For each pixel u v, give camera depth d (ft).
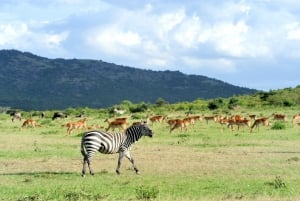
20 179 75.92
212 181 72.74
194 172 81.97
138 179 75.41
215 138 145.07
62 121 280.10
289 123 210.59
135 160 97.40
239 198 59.67
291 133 160.15
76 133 179.22
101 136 80.43
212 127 198.70
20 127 218.59
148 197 60.49
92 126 202.08
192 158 99.45
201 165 89.71
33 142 137.90
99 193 63.05
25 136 161.58
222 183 70.90
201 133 167.12
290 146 121.29
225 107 370.73
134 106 404.36
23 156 104.12
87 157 79.71
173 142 134.41
